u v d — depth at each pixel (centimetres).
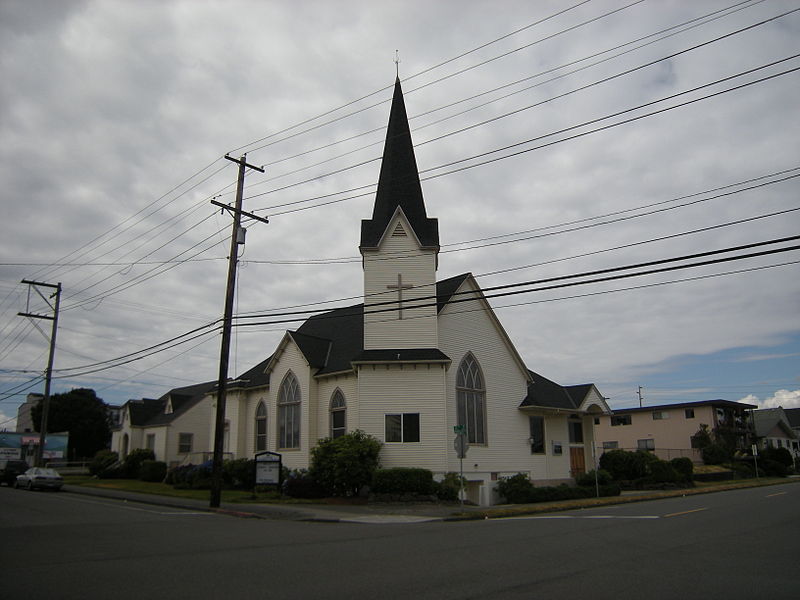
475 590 938
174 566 1146
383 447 2961
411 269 3228
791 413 9788
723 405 6662
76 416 8106
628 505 2719
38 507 2497
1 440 6438
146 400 5991
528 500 2891
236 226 2877
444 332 3225
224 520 2120
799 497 3000
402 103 3572
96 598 889
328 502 2802
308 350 3475
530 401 3575
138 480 4694
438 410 3000
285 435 3497
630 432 7156
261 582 998
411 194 3369
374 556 1268
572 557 1245
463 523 2045
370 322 3158
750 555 1266
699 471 5131
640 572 1080
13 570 1105
